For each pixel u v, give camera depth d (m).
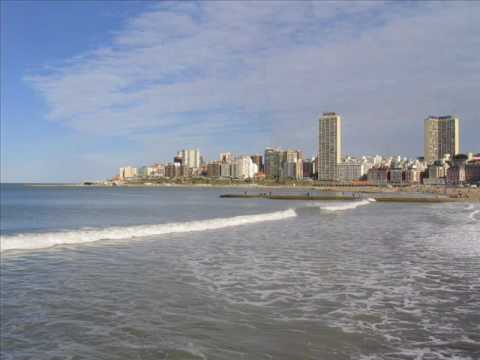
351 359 6.78
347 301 10.16
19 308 9.69
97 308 9.69
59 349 7.33
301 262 15.26
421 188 185.62
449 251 17.70
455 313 9.15
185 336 7.88
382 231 25.89
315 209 53.94
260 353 7.07
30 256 16.50
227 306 9.80
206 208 61.38
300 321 8.68
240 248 18.70
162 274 13.27
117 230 24.72
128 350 7.25
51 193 151.75
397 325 8.39
